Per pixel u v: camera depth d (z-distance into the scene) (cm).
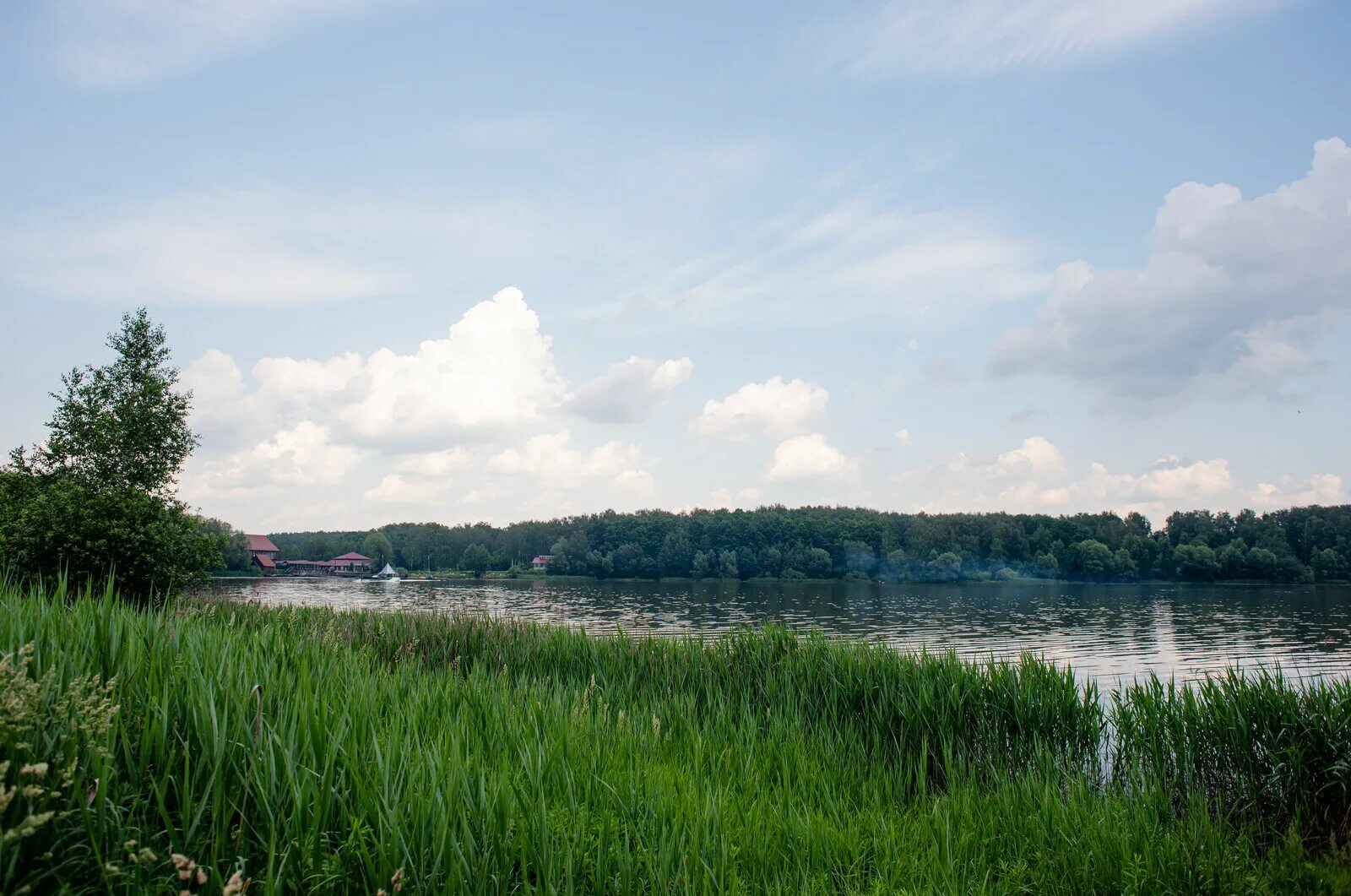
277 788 505
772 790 830
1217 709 1102
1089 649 3722
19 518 2489
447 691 847
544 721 794
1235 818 1005
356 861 482
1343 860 779
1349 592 9781
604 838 567
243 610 1769
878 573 13762
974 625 5188
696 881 564
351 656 906
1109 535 13775
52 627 588
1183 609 6962
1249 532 12988
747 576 13712
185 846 447
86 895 410
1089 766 1195
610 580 13488
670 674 1466
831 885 623
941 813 818
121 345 3009
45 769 381
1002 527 14312
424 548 17800
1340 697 1039
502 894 509
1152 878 688
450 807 524
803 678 1428
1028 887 675
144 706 528
